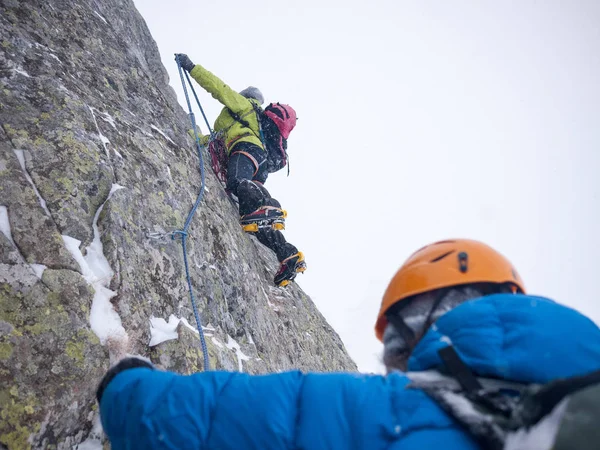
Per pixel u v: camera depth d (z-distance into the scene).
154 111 5.19
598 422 0.84
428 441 1.02
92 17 5.41
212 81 6.01
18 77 3.74
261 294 5.17
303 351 5.50
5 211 2.95
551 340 1.05
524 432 0.92
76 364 2.66
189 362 3.23
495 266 1.29
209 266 4.25
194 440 1.16
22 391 2.41
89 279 3.03
